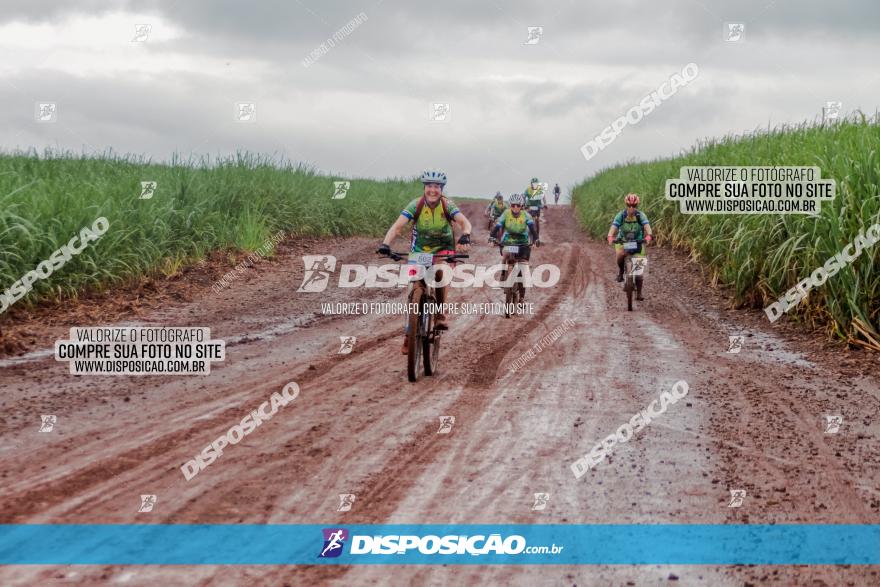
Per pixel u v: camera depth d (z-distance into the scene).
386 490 5.29
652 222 23.48
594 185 38.56
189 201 17.58
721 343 10.97
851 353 9.91
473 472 5.70
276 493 5.17
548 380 8.74
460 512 4.95
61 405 7.05
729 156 18.97
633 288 14.13
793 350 10.42
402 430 6.71
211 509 4.86
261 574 4.03
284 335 10.99
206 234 17.28
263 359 9.41
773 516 4.95
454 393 8.10
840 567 4.25
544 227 37.44
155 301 12.73
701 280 16.94
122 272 13.19
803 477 5.68
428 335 8.88
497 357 10.01
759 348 10.59
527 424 6.98
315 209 24.67
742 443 6.49
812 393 8.16
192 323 11.41
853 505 5.15
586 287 17.09
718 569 4.21
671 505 5.12
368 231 28.33
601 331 11.91
